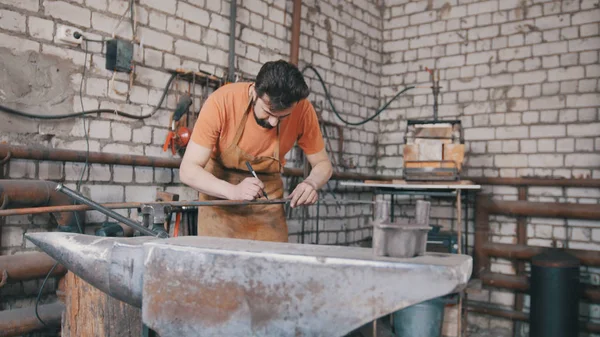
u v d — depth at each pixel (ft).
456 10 14.94
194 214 8.79
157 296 3.40
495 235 13.93
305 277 3.04
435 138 11.36
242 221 7.31
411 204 15.07
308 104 7.18
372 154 15.85
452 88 14.92
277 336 3.13
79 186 8.26
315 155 7.57
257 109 6.33
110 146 8.82
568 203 12.84
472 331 13.69
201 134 6.39
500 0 14.25
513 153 13.88
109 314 5.09
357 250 3.28
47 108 7.98
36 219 7.85
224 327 3.24
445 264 2.82
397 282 2.86
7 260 6.96
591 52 12.94
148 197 9.39
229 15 11.03
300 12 12.62
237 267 3.18
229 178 7.20
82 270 3.92
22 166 7.66
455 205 14.52
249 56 11.57
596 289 12.29
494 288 13.83
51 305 7.61
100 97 8.67
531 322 12.00
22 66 7.68
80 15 8.38
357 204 15.02
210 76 10.29
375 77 15.97
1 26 7.45
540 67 13.61
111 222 8.26
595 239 12.71
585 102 12.96
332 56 14.19
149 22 9.43
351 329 2.97
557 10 13.42
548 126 13.42
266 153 7.03
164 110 9.70
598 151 12.73
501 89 14.15
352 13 14.98
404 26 15.87
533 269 12.03
